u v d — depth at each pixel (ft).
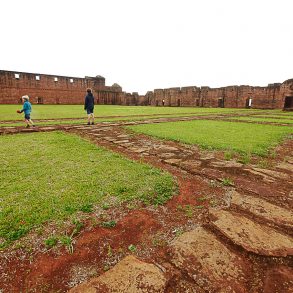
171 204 9.49
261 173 13.34
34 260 6.23
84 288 5.33
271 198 10.10
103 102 157.28
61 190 10.26
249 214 8.72
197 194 10.53
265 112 83.10
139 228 7.78
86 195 9.77
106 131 29.12
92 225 7.77
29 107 30.60
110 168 13.48
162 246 6.96
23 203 9.05
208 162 15.48
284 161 16.11
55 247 6.72
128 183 11.16
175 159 16.22
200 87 138.51
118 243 7.02
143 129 30.42
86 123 36.91
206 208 9.28
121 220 8.16
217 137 24.76
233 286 5.48
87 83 148.97
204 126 35.12
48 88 131.03
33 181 11.32
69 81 139.74
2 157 15.62
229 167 14.37
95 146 19.54
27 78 121.90
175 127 33.32
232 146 20.04
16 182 11.19
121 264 6.10
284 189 11.10
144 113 64.90
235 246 6.86
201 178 12.64
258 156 17.42
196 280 5.63
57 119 43.39
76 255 6.45
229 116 59.67
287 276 5.82
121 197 9.66
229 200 10.01
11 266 6.03
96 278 5.63
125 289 5.31
